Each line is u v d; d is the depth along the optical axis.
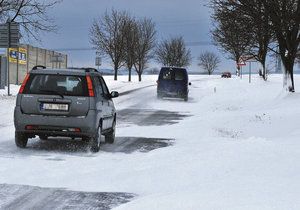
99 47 65.19
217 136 14.57
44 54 58.53
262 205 5.67
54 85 11.02
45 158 10.04
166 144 12.86
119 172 8.65
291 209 5.47
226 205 5.78
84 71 11.29
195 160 9.34
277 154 9.45
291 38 26.64
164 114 23.94
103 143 12.97
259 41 29.39
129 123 19.36
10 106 23.11
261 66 48.53
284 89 27.36
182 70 32.97
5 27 28.77
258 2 25.14
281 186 6.73
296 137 12.43
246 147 10.38
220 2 26.59
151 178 8.05
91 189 7.37
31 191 7.14
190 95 38.22
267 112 20.44
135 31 67.38
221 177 7.79
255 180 7.25
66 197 6.86
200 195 6.42
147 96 35.06
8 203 6.48
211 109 27.17
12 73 47.50
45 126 10.84
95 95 11.12
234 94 38.06
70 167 9.11
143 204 6.11
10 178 7.95
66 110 10.84
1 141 12.60
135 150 11.66
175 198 6.30
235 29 26.94
